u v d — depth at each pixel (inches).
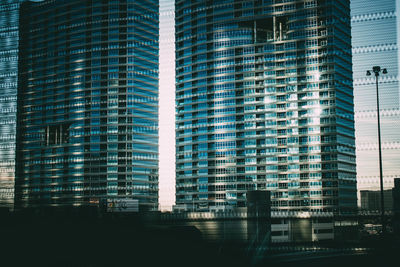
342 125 6609.3
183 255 2206.0
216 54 7357.3
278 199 6648.6
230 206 6476.4
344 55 6830.7
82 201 7864.2
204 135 7263.8
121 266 1911.9
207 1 7529.5
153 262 2028.8
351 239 5255.9
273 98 6958.7
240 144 7012.8
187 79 7598.4
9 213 3427.7
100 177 7824.8
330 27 6756.9
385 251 2561.5
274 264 2231.8
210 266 2102.6
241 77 7160.4
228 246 2829.7
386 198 5315.0
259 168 6840.6
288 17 7007.9
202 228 3314.5
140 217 3238.2
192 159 7308.1
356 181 6569.9
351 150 6633.9
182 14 7834.6
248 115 7037.4
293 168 6678.2
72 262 1903.3
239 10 7273.6
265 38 7185.0
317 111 6692.9
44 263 1861.5
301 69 6865.2
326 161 6520.7
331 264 2271.2
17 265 1812.3
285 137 6811.0
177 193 7401.6
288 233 5191.9
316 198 6466.5
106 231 2481.5
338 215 5428.2
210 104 7303.2
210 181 7071.9
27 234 2181.3
